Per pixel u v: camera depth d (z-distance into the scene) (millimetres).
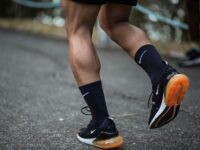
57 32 8219
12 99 3826
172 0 6363
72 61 2475
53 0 8695
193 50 5371
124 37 2533
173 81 2273
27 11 9742
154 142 2785
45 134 2916
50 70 5191
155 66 2373
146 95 4062
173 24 5887
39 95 3994
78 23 2461
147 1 6531
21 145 2721
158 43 6855
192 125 3127
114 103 3768
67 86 4402
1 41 7305
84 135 2668
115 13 2549
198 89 4254
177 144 2752
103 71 5176
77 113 3418
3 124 3115
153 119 2400
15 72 5023
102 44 6949
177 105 2369
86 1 2381
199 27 4156
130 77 4879
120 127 3090
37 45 7035
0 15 9914
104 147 2539
